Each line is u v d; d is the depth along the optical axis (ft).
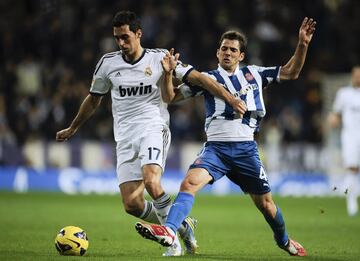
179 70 87.71
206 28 269.64
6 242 104.42
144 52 92.02
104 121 248.52
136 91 90.94
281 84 268.21
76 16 272.92
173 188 238.48
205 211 174.70
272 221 89.35
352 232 128.26
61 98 242.37
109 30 265.13
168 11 267.80
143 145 89.30
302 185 247.91
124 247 99.86
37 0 281.54
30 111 244.22
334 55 276.41
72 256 87.04
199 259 85.30
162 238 77.30
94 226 131.85
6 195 212.43
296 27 280.92
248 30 271.69
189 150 243.60
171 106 252.42
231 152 87.04
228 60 88.17
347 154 165.89
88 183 235.61
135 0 270.87
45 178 236.84
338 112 166.40
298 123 258.37
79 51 262.67
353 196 167.63
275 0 282.97
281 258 89.81
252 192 88.79
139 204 90.94
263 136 256.93
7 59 263.49
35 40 266.57
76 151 239.91
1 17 274.77
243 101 87.35
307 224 144.25
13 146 237.04
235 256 91.56
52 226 130.11
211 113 88.02
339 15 281.54
